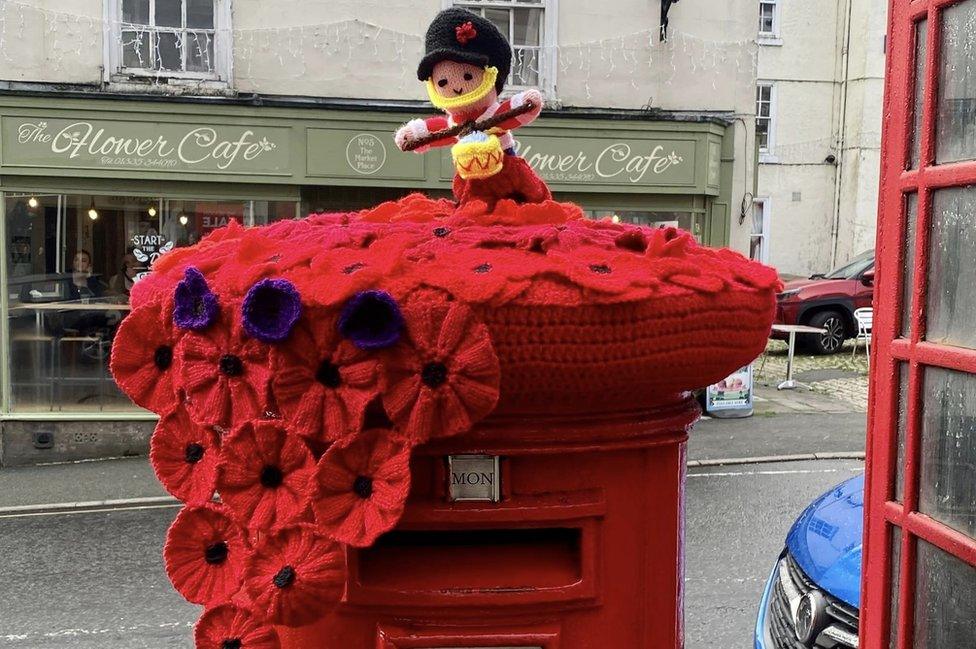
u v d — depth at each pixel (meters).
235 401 1.27
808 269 20.22
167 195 8.05
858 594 2.50
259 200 8.27
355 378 1.23
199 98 7.85
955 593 1.41
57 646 4.02
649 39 8.73
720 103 8.96
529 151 8.57
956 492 1.39
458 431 1.25
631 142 8.70
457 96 1.63
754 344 1.50
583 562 1.50
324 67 8.22
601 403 1.43
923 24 1.44
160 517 6.25
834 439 8.31
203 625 1.30
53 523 6.12
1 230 7.81
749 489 6.61
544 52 8.63
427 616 1.45
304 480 1.23
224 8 7.99
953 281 1.38
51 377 8.09
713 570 4.80
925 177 1.40
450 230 1.48
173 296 1.34
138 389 1.39
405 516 1.42
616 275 1.32
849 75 19.56
